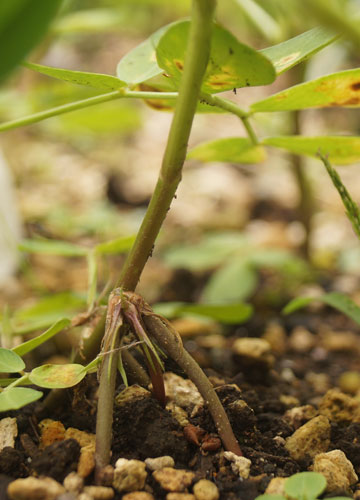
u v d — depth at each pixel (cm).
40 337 28
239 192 75
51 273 55
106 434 26
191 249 51
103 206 61
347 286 53
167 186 26
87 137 89
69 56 106
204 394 27
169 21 84
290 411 31
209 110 29
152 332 27
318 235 65
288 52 28
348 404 31
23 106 55
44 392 31
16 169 74
